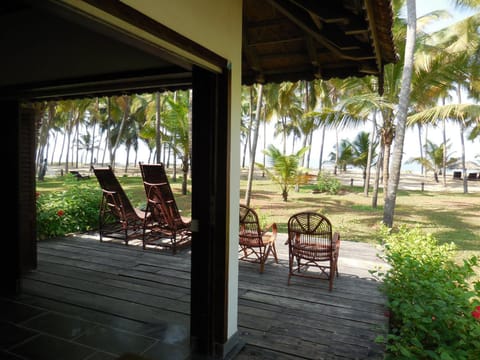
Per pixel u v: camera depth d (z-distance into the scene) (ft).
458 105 28.14
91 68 8.85
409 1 22.66
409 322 6.78
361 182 69.41
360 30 6.93
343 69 11.10
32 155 12.56
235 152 7.39
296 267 13.62
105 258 14.42
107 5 4.14
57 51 8.64
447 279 8.25
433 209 36.76
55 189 44.47
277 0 7.13
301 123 56.39
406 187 64.80
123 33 4.68
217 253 7.17
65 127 81.25
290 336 8.10
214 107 7.02
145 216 15.94
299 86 45.16
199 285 7.31
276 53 10.72
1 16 8.11
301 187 57.16
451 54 26.63
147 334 8.11
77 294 10.50
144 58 8.14
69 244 16.65
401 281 8.79
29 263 12.62
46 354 7.20
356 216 31.73
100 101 62.59
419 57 26.78
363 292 11.01
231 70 7.19
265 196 45.50
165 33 5.19
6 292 10.50
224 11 6.97
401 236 14.28
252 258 14.67
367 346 7.64
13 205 10.39
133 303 9.90
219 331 7.22
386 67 27.81
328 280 12.00
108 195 16.61
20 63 9.46
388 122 31.65
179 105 35.68
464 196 49.42
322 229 11.27
